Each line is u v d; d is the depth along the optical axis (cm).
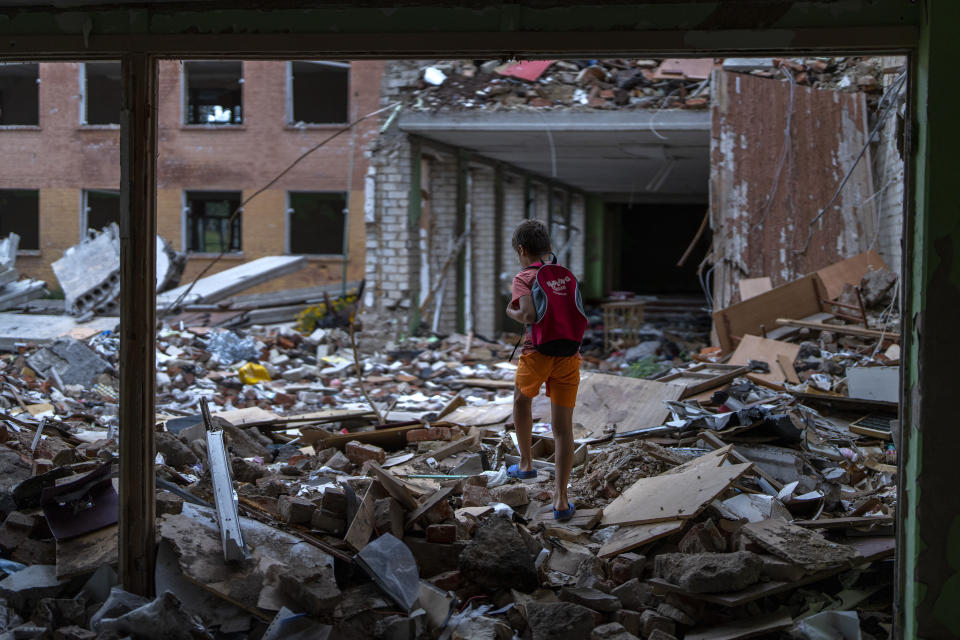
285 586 328
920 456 291
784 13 310
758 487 482
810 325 892
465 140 1360
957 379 288
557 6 322
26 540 381
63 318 1289
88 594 346
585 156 1531
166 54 335
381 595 347
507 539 373
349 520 389
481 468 573
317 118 2395
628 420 659
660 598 353
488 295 1631
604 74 1274
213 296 1493
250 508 419
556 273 451
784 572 346
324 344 1277
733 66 1213
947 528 290
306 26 329
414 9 326
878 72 1137
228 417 706
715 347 988
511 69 1299
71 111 2073
